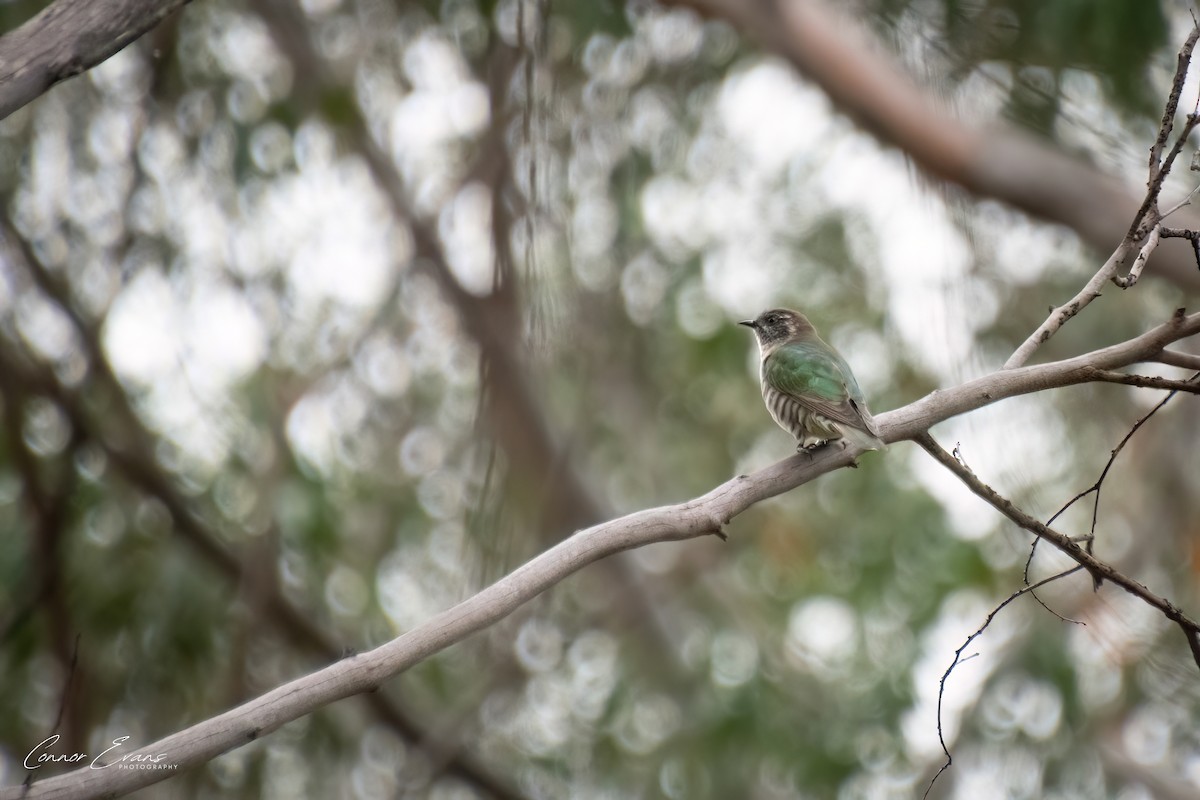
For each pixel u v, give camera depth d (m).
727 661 16.14
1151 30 12.67
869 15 13.66
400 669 6.23
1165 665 14.98
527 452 14.87
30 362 13.72
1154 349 7.50
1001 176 12.62
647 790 15.96
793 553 17.41
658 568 18.02
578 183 14.11
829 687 16.12
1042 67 13.24
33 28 6.18
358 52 14.78
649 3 13.86
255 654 14.74
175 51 13.72
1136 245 7.74
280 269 14.12
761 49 14.01
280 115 14.03
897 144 13.10
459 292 14.55
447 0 13.30
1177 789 14.74
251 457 14.30
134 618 14.17
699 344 16.36
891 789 14.77
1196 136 12.59
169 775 5.86
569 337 13.75
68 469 13.73
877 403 15.99
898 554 16.02
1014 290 15.00
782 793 16.34
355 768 15.56
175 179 13.86
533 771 16.48
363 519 15.59
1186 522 16.09
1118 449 7.05
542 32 10.77
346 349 15.06
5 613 13.97
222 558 14.33
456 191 12.78
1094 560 6.98
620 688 16.58
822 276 16.50
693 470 17.47
